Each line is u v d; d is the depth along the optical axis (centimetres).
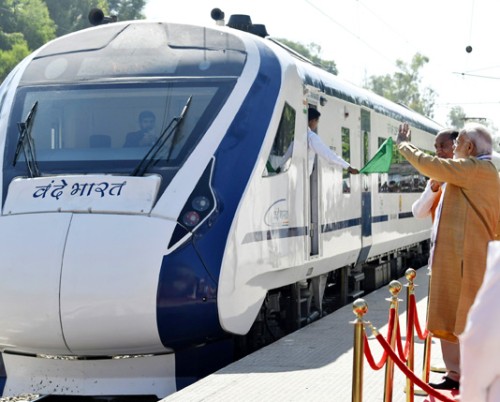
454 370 694
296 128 995
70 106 909
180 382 823
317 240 1105
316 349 872
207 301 794
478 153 655
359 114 1377
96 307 772
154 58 934
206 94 892
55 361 821
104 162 854
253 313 889
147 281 773
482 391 370
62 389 818
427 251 2267
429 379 739
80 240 782
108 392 813
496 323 364
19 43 5853
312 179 1105
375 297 1307
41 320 783
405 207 1758
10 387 833
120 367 818
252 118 891
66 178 834
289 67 978
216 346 855
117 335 782
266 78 927
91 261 775
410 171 1819
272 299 1034
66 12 7306
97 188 816
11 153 886
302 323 1120
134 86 908
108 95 907
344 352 856
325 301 1477
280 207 944
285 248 960
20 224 805
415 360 849
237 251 830
